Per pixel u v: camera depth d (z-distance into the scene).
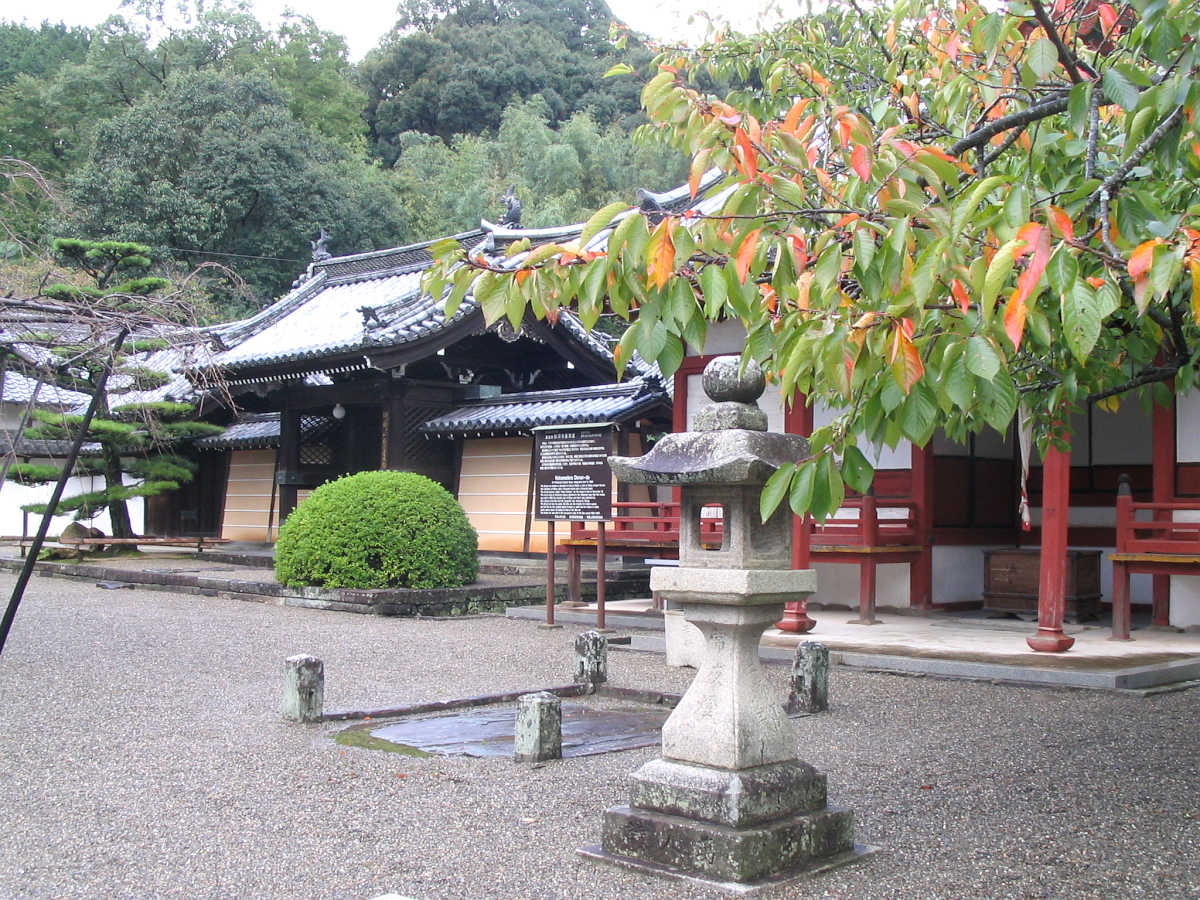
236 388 21.36
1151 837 4.87
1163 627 11.53
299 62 51.03
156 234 34.59
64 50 50.62
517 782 5.94
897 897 4.11
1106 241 3.49
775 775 4.48
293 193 37.91
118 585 17.84
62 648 10.90
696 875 4.29
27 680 9.10
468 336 20.31
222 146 36.22
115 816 5.27
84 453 23.98
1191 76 3.91
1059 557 9.90
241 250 37.28
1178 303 4.84
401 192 47.78
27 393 23.64
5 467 7.26
